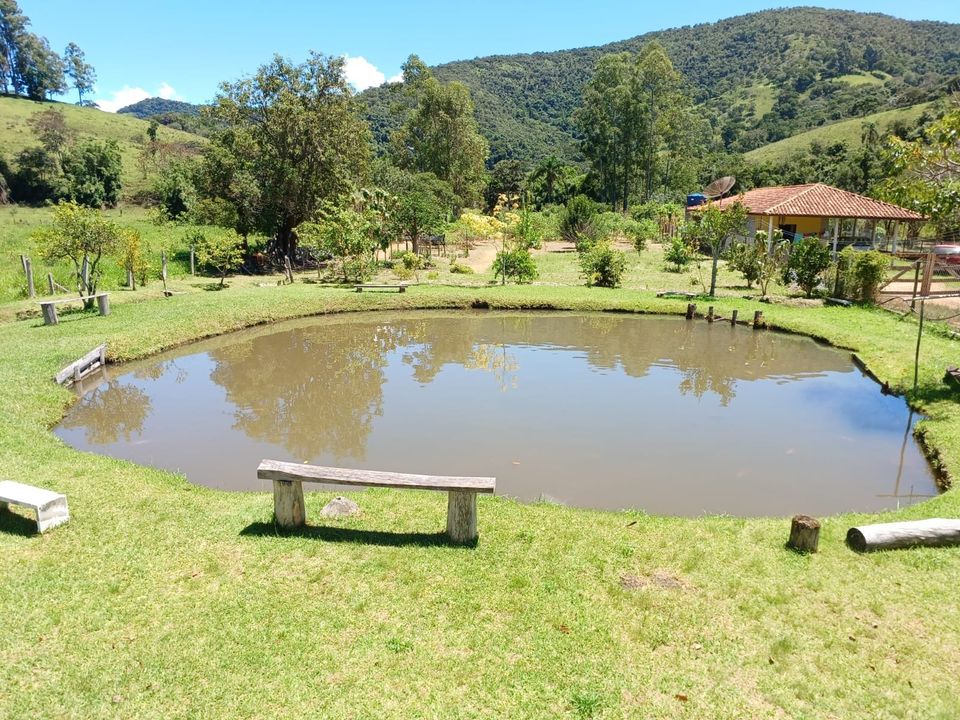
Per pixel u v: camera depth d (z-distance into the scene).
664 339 16.12
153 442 8.98
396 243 36.16
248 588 4.68
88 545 5.27
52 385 10.55
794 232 30.69
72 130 65.81
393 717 3.47
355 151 30.77
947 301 17.47
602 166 58.72
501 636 4.20
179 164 48.62
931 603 4.62
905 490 7.50
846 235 31.75
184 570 4.93
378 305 19.84
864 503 7.17
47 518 5.46
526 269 24.00
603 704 3.61
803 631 4.31
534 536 5.62
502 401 10.92
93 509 5.96
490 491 5.26
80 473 6.98
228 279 24.92
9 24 88.50
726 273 27.17
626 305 19.58
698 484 7.59
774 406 10.66
